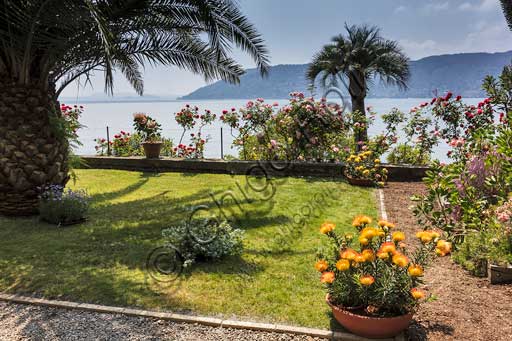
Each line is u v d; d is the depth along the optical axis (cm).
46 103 618
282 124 975
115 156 1077
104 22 504
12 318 322
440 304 329
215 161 980
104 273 401
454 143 701
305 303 337
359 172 831
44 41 571
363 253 282
